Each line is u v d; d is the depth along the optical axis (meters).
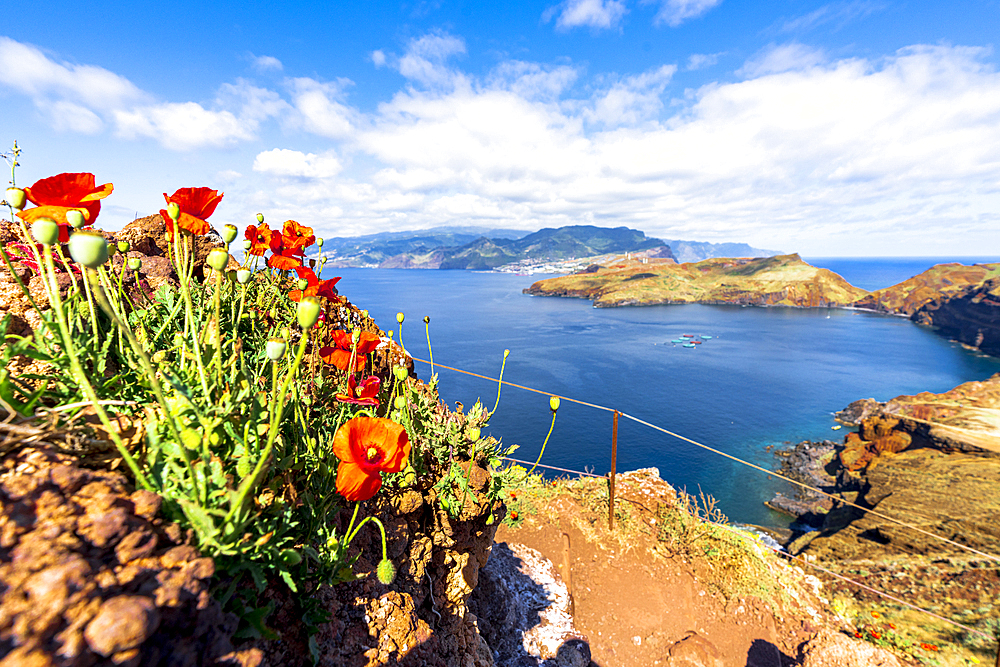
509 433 51.53
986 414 40.38
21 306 1.49
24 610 0.64
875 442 42.22
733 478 40.84
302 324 0.85
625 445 48.59
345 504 1.89
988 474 25.81
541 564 5.67
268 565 1.10
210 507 0.97
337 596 1.73
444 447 2.56
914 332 130.00
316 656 1.40
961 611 9.54
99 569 0.76
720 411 59.78
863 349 105.62
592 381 71.88
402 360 2.92
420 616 2.33
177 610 0.85
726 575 6.13
